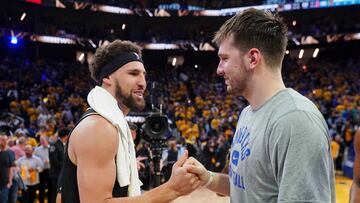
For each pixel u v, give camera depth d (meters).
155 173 2.91
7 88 14.72
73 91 16.88
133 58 1.59
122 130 1.46
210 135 11.49
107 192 1.36
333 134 11.00
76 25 21.30
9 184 5.31
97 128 1.38
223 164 8.45
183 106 15.74
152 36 21.45
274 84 1.24
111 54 1.58
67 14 20.64
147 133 2.90
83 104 14.16
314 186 1.06
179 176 1.34
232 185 1.34
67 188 1.46
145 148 5.31
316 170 1.07
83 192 1.35
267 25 1.24
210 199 6.98
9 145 6.55
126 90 1.57
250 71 1.26
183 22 22.27
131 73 1.58
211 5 21.23
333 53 21.08
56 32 19.19
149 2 21.02
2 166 5.25
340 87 16.66
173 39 21.86
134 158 1.60
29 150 6.22
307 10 19.94
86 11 20.45
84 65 20.83
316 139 1.08
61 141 5.83
